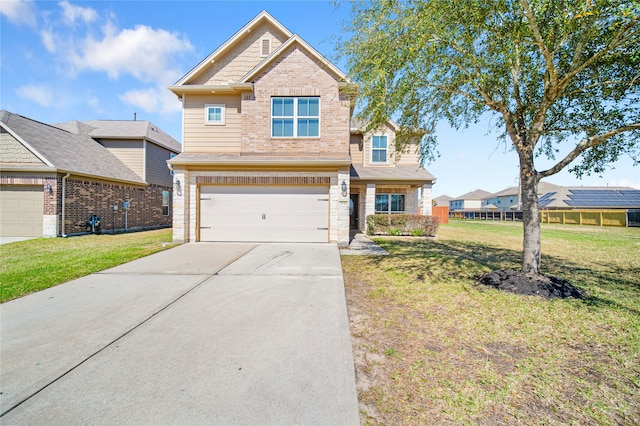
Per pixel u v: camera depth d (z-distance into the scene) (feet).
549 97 17.42
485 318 13.58
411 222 48.06
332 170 34.42
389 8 18.06
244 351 10.62
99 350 10.68
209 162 33.60
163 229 59.11
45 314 13.93
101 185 49.32
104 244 34.94
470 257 28.35
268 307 14.97
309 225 34.81
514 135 19.77
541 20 16.47
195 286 18.42
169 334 11.96
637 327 12.64
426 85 20.67
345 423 7.21
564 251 33.68
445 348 10.89
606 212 84.28
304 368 9.56
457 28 17.63
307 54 35.27
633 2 11.97
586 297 16.58
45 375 9.14
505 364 9.85
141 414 7.49
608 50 14.93
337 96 35.04
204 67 40.63
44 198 40.98
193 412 7.56
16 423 7.17
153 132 67.41
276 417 7.39
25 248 31.91
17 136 40.37
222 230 35.29
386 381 8.91
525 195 19.39
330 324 12.95
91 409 7.68
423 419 7.37
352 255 29.07
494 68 19.24
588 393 8.40
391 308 14.84
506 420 7.37
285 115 35.32
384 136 56.65
